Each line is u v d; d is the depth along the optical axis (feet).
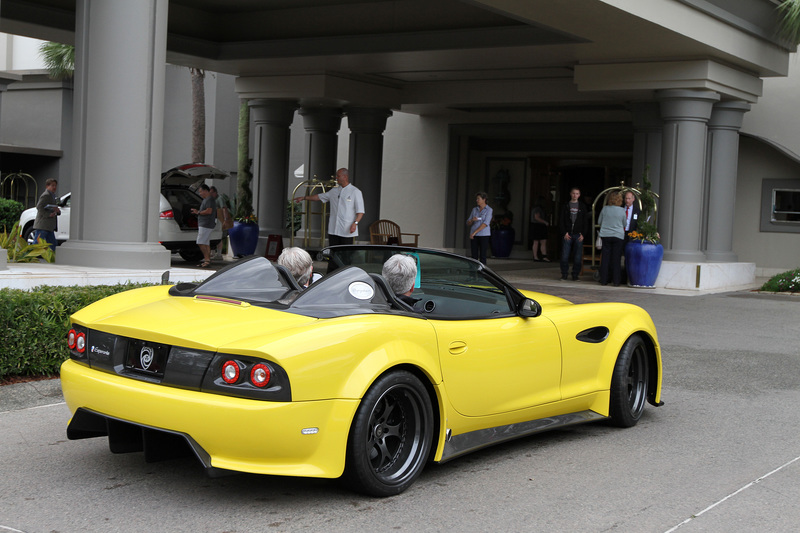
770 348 30.42
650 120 57.21
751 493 14.61
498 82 64.54
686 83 48.96
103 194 26.89
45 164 85.61
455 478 15.01
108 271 25.67
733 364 27.09
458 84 66.08
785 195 62.69
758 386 23.88
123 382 12.86
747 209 64.03
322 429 12.48
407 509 13.26
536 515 13.21
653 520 13.16
